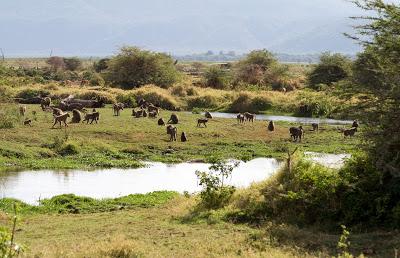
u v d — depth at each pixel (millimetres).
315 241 16641
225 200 22016
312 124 54719
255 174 34625
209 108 77625
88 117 51906
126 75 96938
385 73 19297
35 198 27219
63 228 19734
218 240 16875
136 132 48156
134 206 25094
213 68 101688
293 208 19750
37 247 15727
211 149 43938
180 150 43281
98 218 21812
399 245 15641
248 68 107375
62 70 136625
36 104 70562
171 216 21344
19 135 43062
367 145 19531
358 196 18891
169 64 101500
